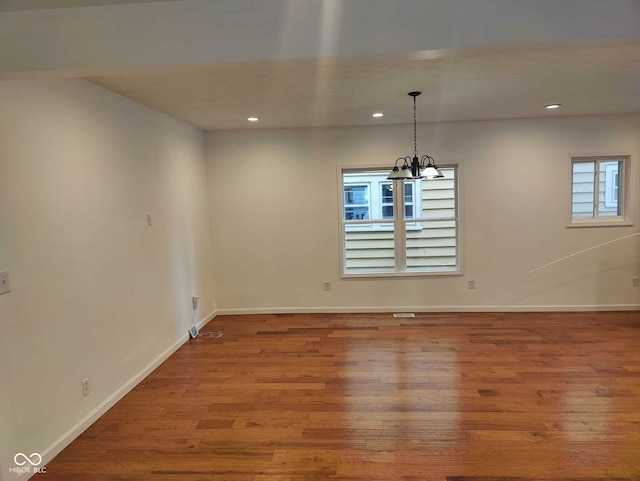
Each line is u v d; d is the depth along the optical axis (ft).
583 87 11.47
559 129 16.16
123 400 10.26
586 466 7.28
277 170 17.29
